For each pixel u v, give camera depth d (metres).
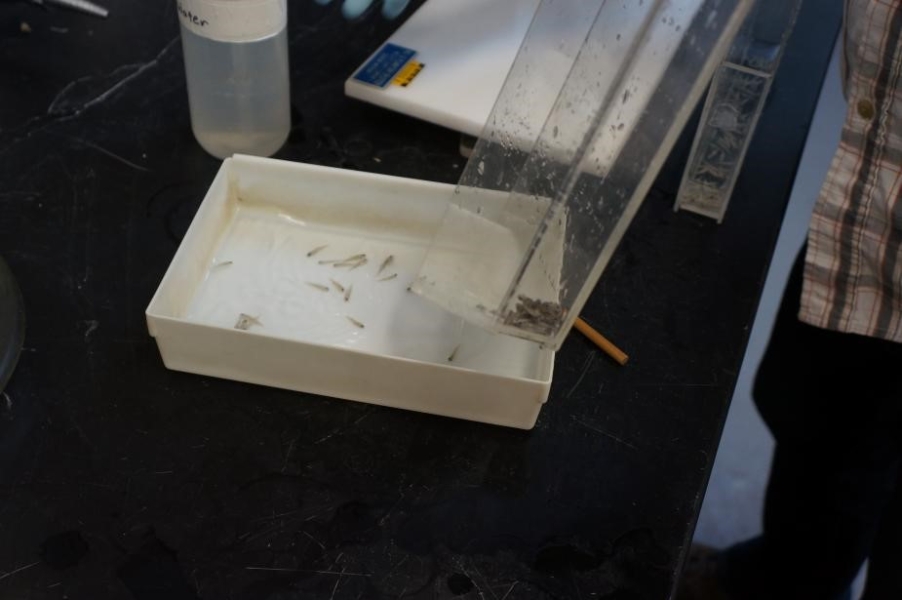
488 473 0.79
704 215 0.96
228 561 0.74
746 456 1.60
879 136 0.90
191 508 0.76
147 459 0.78
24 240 0.89
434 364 0.77
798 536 1.26
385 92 0.98
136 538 0.75
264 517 0.76
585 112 0.76
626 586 0.75
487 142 0.82
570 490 0.79
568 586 0.75
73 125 0.98
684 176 0.94
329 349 0.78
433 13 1.05
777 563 1.30
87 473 0.77
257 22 0.88
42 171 0.94
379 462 0.79
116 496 0.77
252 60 0.92
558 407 0.83
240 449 0.79
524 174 0.79
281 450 0.79
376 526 0.76
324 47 1.06
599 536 0.77
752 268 0.93
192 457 0.79
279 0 0.89
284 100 0.96
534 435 0.81
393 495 0.78
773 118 1.04
